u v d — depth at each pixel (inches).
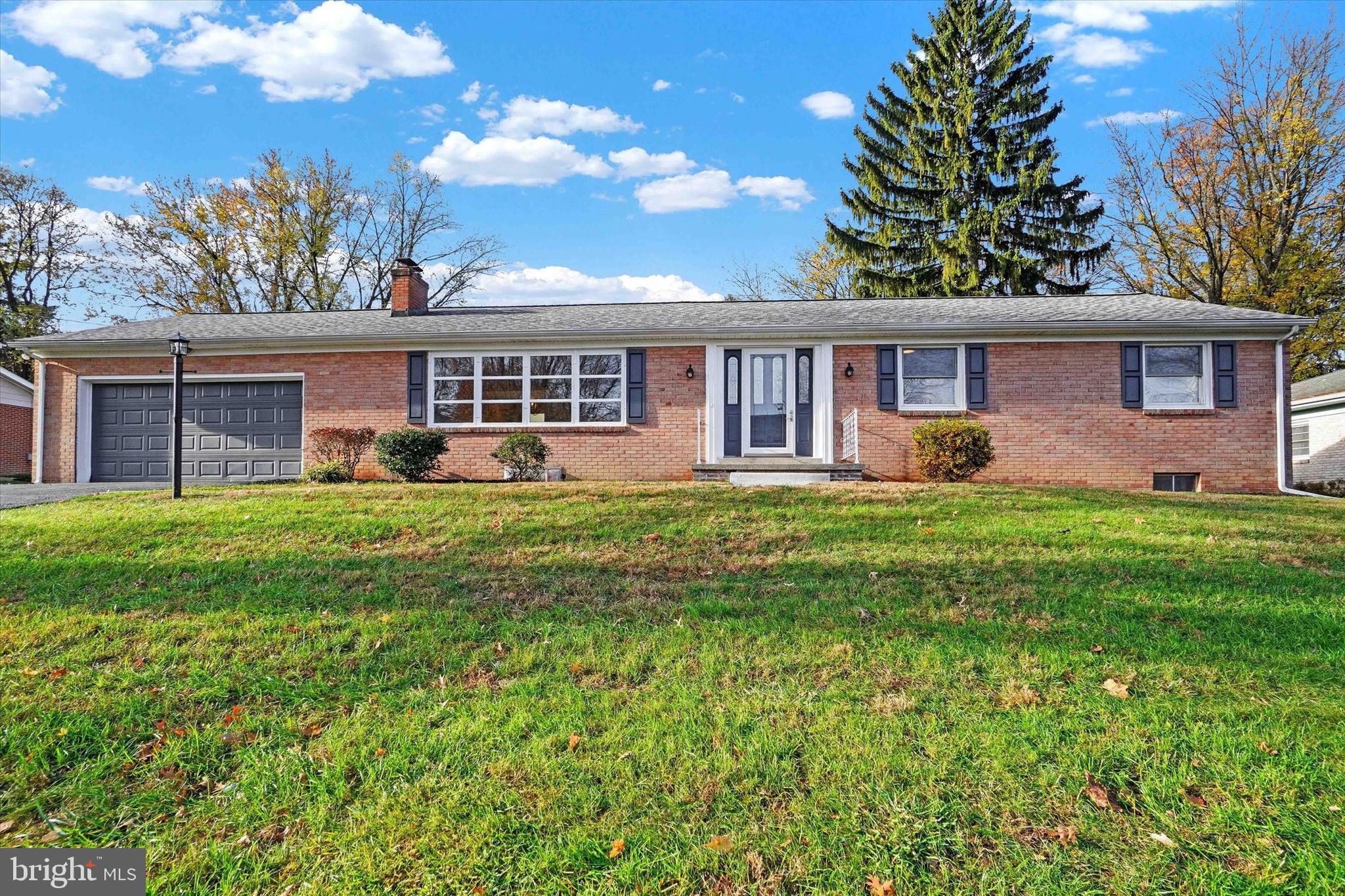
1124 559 246.8
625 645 179.8
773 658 170.2
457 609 206.1
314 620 195.9
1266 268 948.6
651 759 127.5
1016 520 308.5
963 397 508.7
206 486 454.9
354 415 545.6
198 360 557.0
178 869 104.2
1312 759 123.3
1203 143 964.6
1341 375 760.3
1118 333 496.1
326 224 1240.8
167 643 181.2
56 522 309.0
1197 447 493.7
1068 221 953.5
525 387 538.9
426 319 601.0
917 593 216.8
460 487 405.4
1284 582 222.2
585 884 99.3
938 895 96.0
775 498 354.9
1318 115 898.7
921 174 1026.1
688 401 526.9
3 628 190.1
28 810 118.3
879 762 124.8
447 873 101.7
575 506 338.3
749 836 107.7
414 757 129.9
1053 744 129.6
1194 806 112.3
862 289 1036.5
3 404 817.5
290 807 117.6
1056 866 100.7
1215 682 154.1
